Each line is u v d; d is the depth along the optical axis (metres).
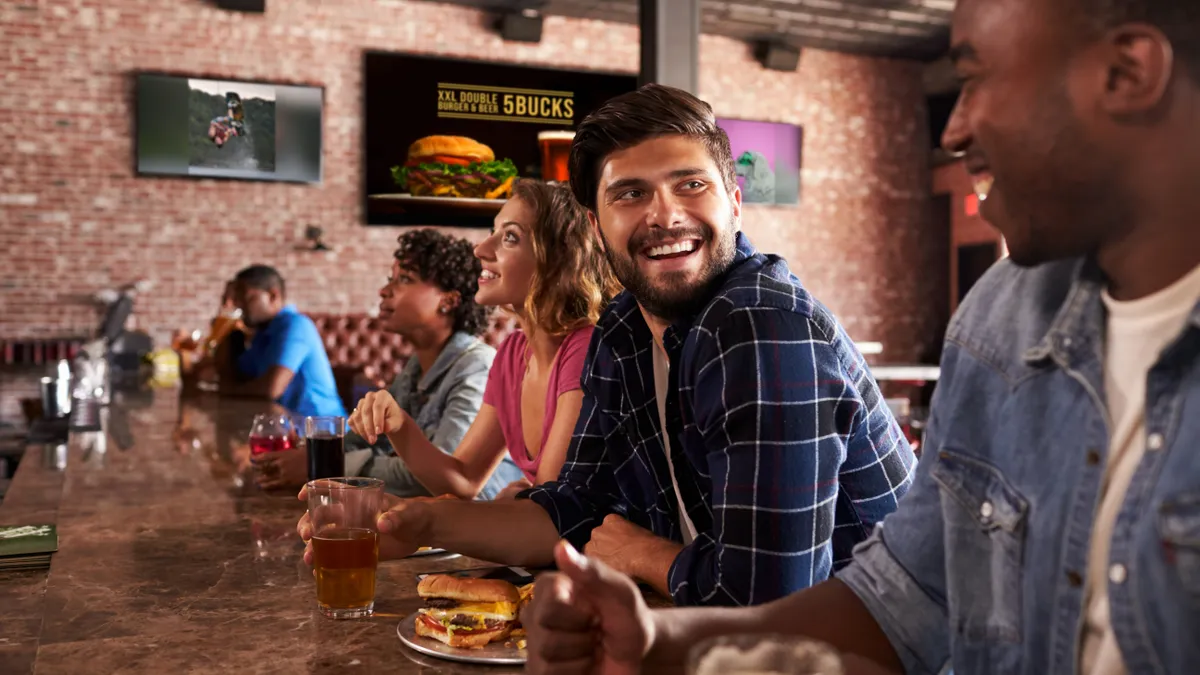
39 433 3.27
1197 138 0.64
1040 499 0.76
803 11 7.88
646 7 3.40
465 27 7.62
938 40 8.63
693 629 0.79
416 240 2.42
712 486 1.22
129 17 6.82
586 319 1.81
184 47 6.95
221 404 3.75
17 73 6.62
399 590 1.30
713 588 1.11
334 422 1.95
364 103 7.36
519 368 2.02
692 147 1.22
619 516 1.42
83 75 6.75
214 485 2.08
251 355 4.18
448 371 2.36
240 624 1.15
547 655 0.75
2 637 1.11
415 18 7.49
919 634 0.85
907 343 9.25
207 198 7.07
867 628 0.86
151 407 3.64
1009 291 0.81
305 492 1.30
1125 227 0.68
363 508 1.19
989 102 0.70
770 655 0.55
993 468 0.80
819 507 1.12
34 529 1.60
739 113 8.59
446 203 7.56
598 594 0.74
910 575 0.86
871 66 9.05
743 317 1.13
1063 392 0.74
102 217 6.85
